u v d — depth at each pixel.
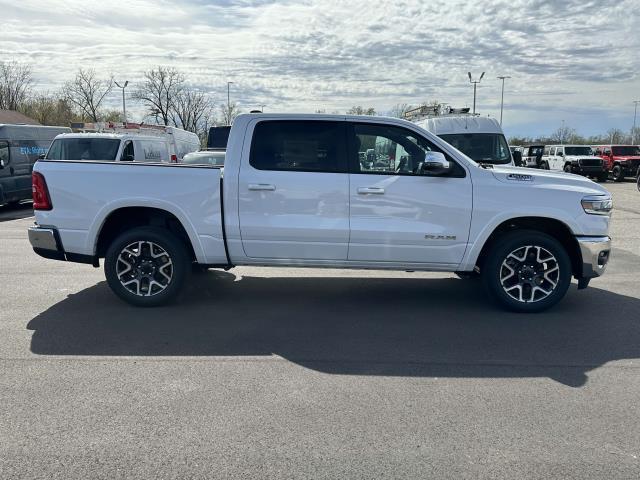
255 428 3.28
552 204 5.41
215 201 5.49
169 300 5.74
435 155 5.19
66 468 2.86
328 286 6.79
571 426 3.33
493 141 12.23
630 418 3.43
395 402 3.63
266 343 4.74
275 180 5.42
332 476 2.81
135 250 5.67
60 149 15.10
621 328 5.19
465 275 6.11
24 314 5.52
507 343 4.78
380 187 5.39
